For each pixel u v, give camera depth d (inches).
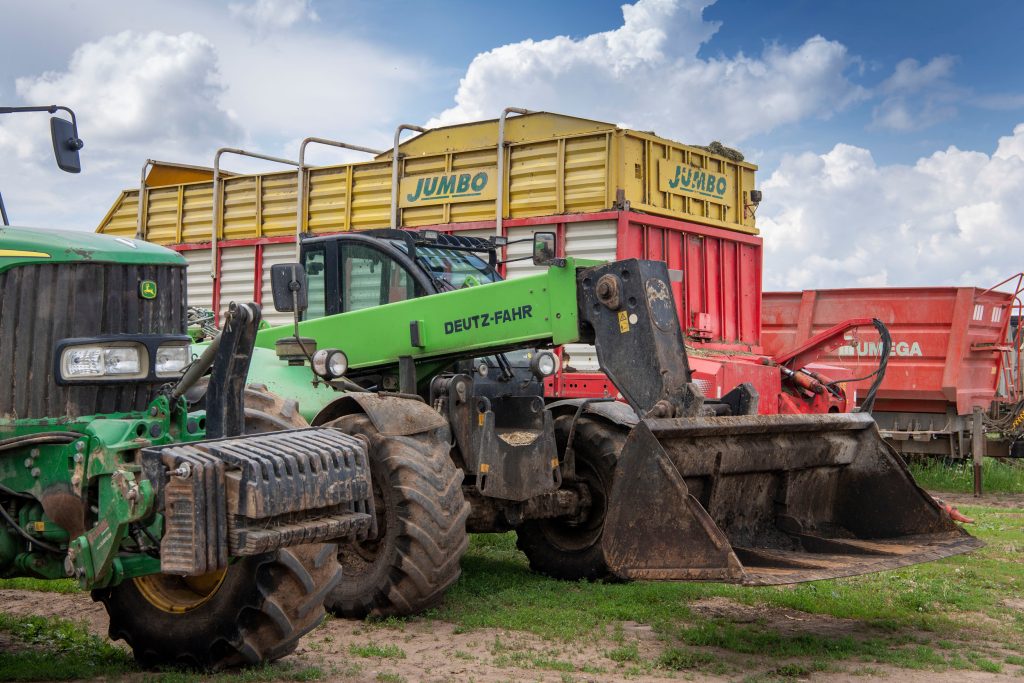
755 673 181.6
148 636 178.5
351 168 452.1
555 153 390.9
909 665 187.9
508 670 181.9
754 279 444.8
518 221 395.2
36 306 175.6
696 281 409.4
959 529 230.1
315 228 463.8
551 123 402.9
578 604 235.0
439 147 439.2
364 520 164.7
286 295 205.8
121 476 154.5
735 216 437.1
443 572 218.8
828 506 243.4
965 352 516.7
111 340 175.3
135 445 159.5
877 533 238.1
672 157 401.7
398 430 224.8
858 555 217.9
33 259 175.3
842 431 238.1
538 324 246.2
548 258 245.1
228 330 163.8
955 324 514.9
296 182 474.3
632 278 229.1
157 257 185.0
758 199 438.9
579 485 264.1
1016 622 223.5
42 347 174.7
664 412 216.5
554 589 251.4
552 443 256.4
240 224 494.0
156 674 173.8
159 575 181.3
